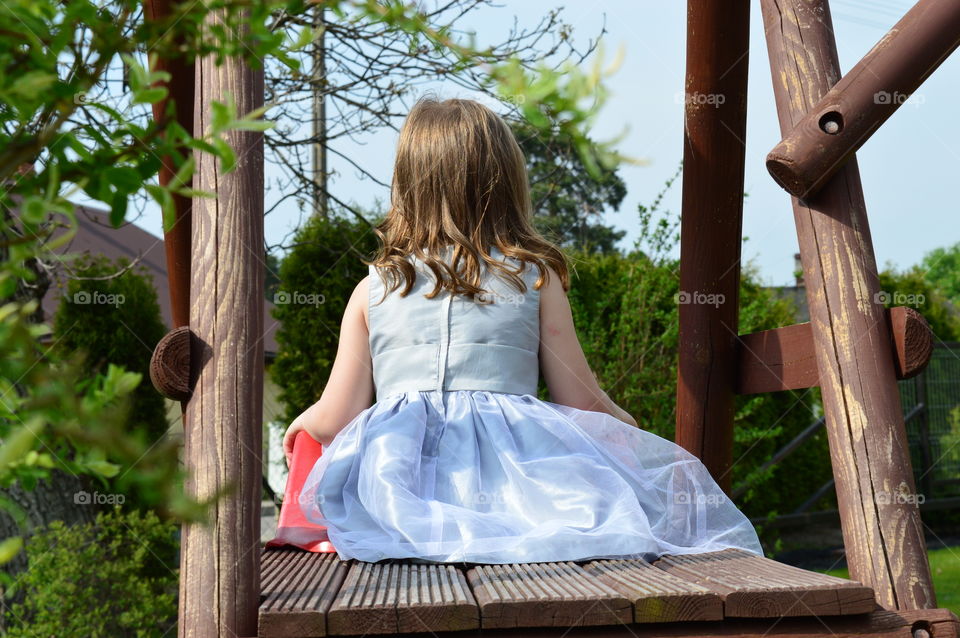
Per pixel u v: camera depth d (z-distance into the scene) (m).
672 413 5.26
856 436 1.51
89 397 0.40
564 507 1.55
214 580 1.26
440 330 1.75
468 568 1.44
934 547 8.02
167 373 1.38
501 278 1.76
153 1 1.66
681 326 2.59
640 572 1.36
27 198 0.47
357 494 1.66
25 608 4.29
